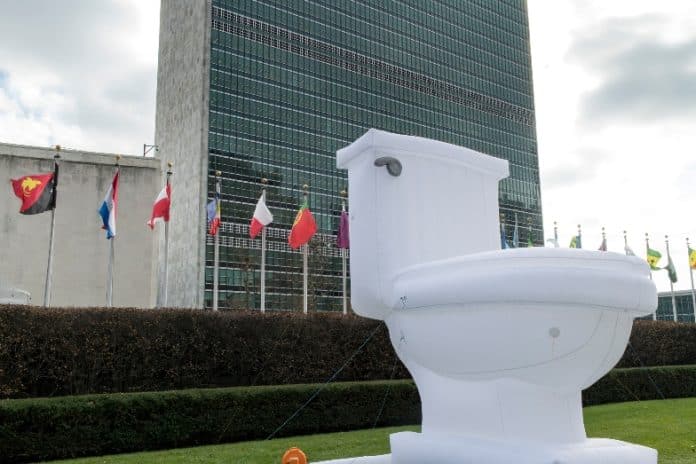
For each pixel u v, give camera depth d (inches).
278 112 2790.4
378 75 3191.4
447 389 171.0
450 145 201.9
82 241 882.8
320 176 2854.3
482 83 3641.7
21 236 855.7
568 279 138.6
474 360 155.2
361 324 582.2
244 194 2605.8
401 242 187.3
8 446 356.2
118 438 390.3
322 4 3056.1
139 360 478.0
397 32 3324.3
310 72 2942.9
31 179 677.9
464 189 203.2
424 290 163.9
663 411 543.2
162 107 3038.9
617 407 590.6
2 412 358.3
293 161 2785.4
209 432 425.4
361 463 196.9
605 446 146.9
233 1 2751.0
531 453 141.9
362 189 194.9
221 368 510.6
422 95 3348.9
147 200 928.9
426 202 194.2
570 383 148.6
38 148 889.5
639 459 144.9
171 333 492.4
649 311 149.0
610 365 149.2
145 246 912.3
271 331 534.9
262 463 316.8
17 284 840.3
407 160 193.8
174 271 2628.0
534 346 144.0
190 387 493.4
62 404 377.4
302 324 551.8
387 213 188.2
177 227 2652.6
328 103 2970.0
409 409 513.0
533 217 3666.3
